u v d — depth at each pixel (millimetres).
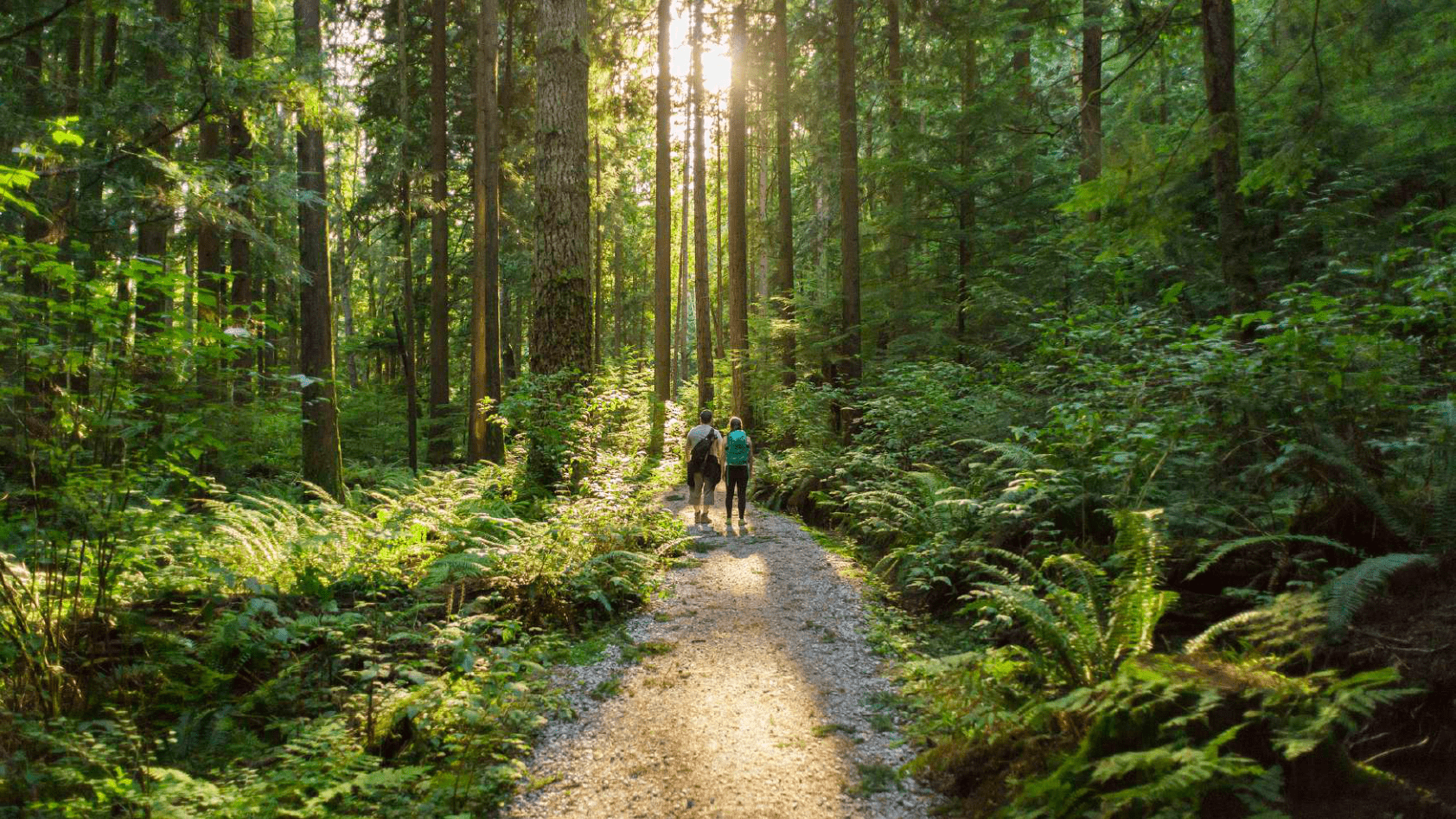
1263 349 5348
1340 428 4730
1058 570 5383
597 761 4117
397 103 20172
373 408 24016
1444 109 8188
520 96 21062
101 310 4004
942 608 6340
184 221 8703
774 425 16578
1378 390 4500
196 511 7496
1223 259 6926
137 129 8453
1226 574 4594
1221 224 6910
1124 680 3123
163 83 8727
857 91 18000
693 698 4855
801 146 25578
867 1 17516
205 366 4480
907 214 14750
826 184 20531
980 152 14359
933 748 3771
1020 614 4039
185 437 4438
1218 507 5023
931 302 15195
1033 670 4129
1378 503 4070
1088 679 3711
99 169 7488
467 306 27391
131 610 4938
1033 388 9289
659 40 18328
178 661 4492
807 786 3748
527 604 6203
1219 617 4453
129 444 4395
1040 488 5910
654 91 20750
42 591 4266
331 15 19453
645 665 5434
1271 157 6547
